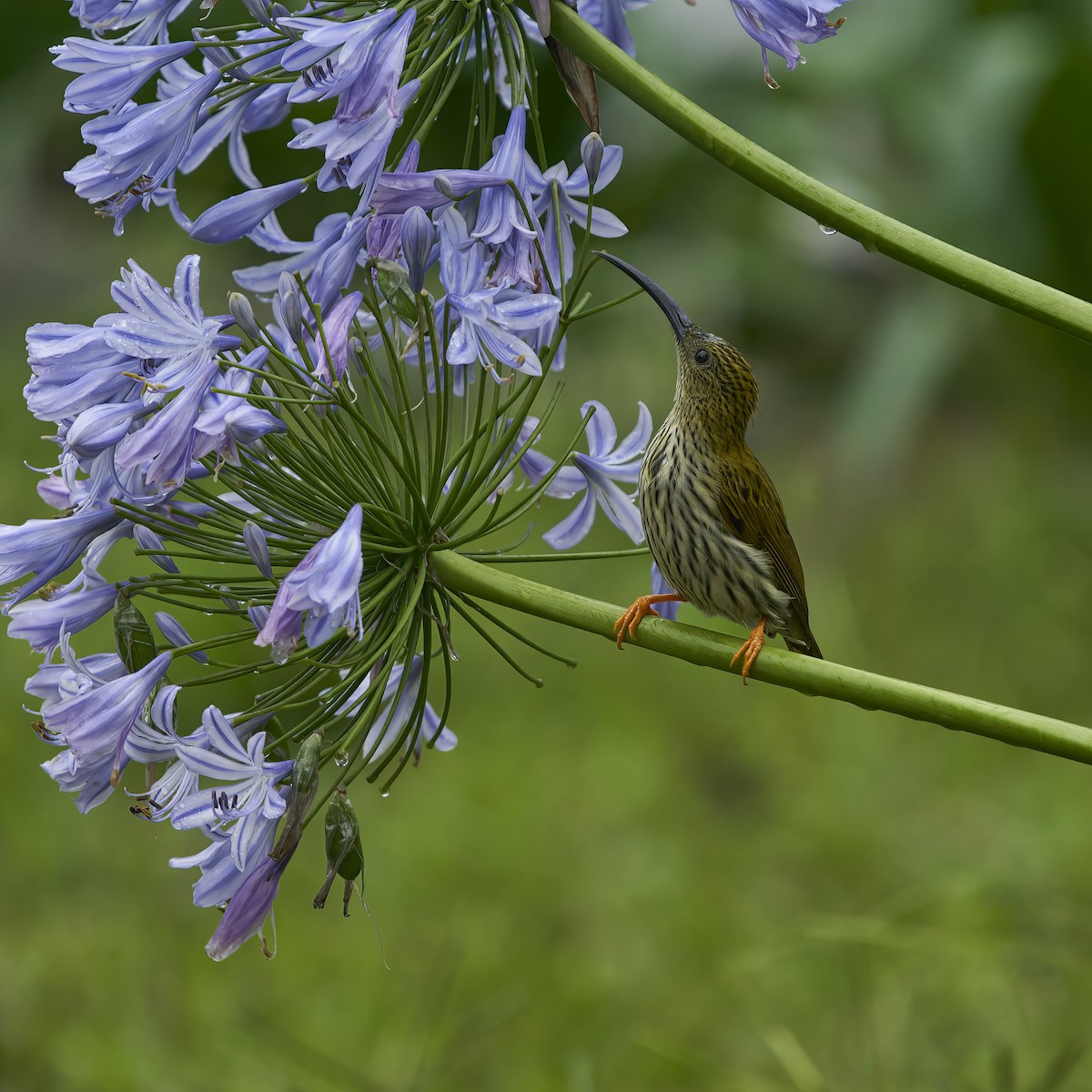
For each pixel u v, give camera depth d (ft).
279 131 39.29
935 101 40.57
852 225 12.69
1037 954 29.81
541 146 13.73
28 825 37.88
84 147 55.93
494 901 36.29
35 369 12.87
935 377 45.44
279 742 13.39
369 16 12.66
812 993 31.78
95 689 13.14
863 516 54.65
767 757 43.80
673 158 45.60
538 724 44.96
